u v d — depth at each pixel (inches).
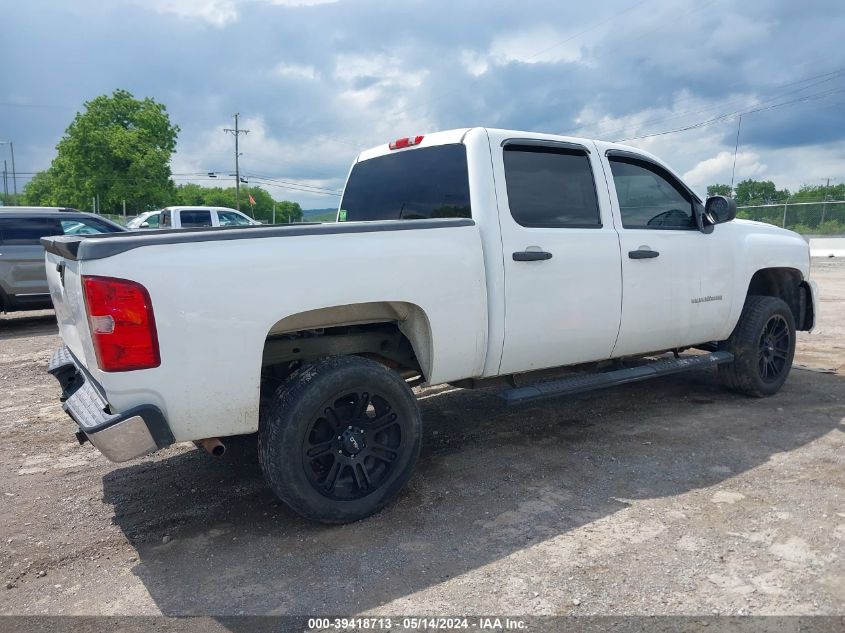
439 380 144.7
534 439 180.1
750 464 157.5
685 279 186.7
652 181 187.8
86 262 106.7
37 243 394.3
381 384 131.5
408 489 147.9
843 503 135.1
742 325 207.8
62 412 216.4
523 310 152.7
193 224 682.2
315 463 132.0
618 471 155.4
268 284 117.6
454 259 140.1
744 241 205.3
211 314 112.7
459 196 153.7
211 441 122.1
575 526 128.2
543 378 170.6
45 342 350.0
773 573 109.5
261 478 157.5
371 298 128.7
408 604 103.7
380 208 178.5
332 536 127.1
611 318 170.1
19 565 119.6
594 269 164.6
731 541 120.5
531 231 154.3
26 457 175.2
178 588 110.7
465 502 140.6
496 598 104.5
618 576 109.9
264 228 120.4
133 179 1656.0
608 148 177.2
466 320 143.1
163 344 109.2
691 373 251.6
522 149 159.0
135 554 122.8
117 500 147.2
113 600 107.7
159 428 111.0
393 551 120.4
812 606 100.3
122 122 1758.1
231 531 131.0
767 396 216.8
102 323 106.0
